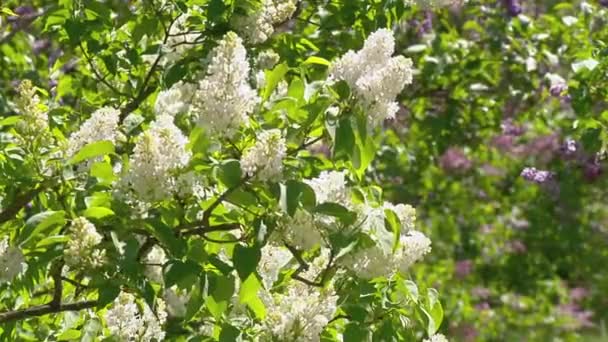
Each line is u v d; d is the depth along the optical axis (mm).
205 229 3828
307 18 6266
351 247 3660
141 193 3596
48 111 4844
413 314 4074
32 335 5426
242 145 3826
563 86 7844
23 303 4758
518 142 10133
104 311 4215
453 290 11000
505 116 9242
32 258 3984
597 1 8414
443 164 10930
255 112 3990
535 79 8773
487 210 11594
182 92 4480
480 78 8812
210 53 4480
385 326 3963
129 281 3695
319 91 3799
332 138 3689
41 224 3729
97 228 3828
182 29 5066
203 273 3668
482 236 11703
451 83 8867
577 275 12195
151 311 3852
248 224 3811
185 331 4918
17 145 4203
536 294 11828
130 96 5324
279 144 3518
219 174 3561
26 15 7211
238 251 3605
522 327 11273
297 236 3721
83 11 5086
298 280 4062
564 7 8523
